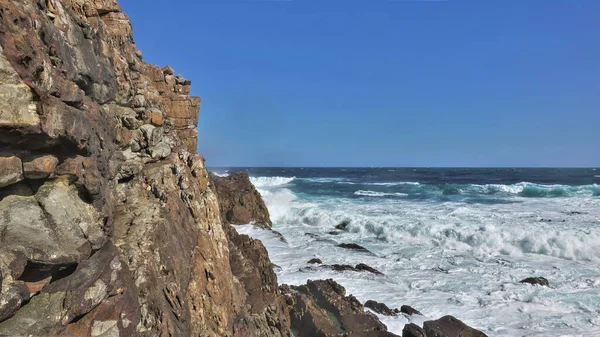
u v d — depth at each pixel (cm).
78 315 362
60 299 351
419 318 1051
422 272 1462
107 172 518
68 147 395
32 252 325
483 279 1384
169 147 740
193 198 721
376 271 1437
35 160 347
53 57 383
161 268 520
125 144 638
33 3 367
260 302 836
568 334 983
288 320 952
